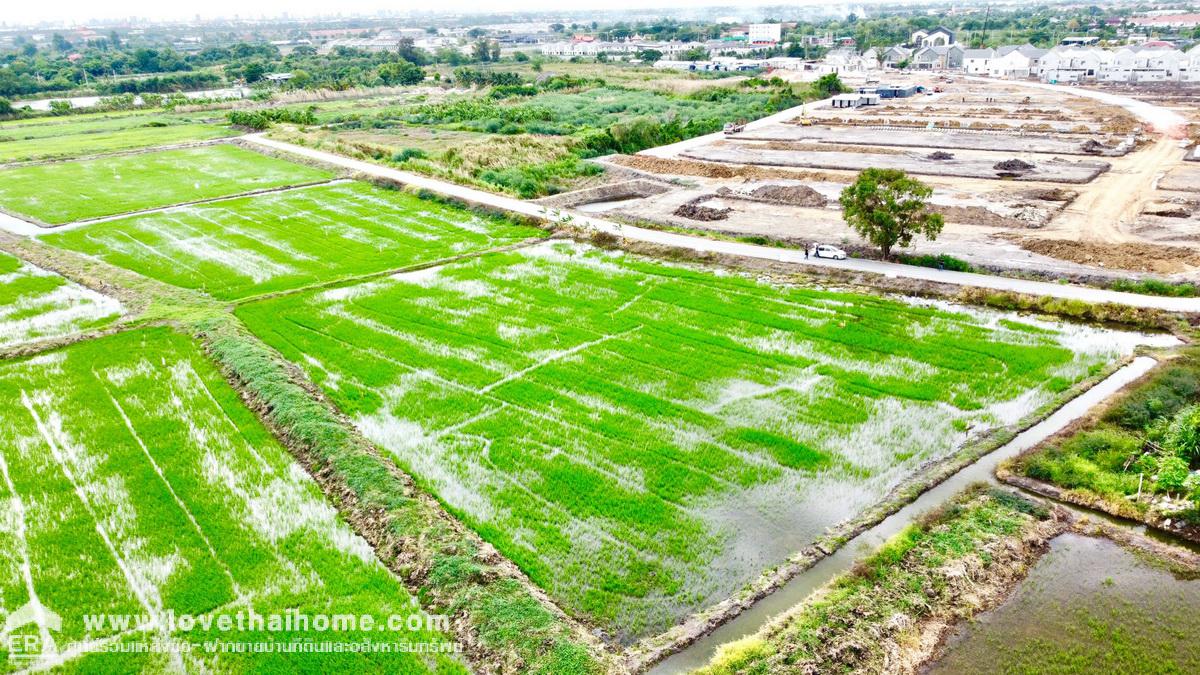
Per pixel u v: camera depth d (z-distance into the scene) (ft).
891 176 136.98
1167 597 66.18
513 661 60.64
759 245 153.58
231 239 170.60
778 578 68.90
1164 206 165.58
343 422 94.68
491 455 87.76
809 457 86.22
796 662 59.72
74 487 83.51
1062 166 215.72
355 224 180.65
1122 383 98.73
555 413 96.37
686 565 71.05
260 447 90.58
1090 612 64.85
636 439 90.48
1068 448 84.64
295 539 75.15
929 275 132.57
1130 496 77.51
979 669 59.82
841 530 74.54
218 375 108.06
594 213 180.65
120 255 160.66
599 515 77.87
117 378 107.55
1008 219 163.22
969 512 76.33
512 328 121.39
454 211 188.85
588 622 65.16
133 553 73.41
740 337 115.75
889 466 84.53
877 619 63.82
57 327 124.98
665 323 121.39
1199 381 95.66
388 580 69.87
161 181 227.20
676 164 229.86
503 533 75.41
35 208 197.67
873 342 112.47
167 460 88.17
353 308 130.52
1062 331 113.70
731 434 91.15
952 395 97.91
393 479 82.43
